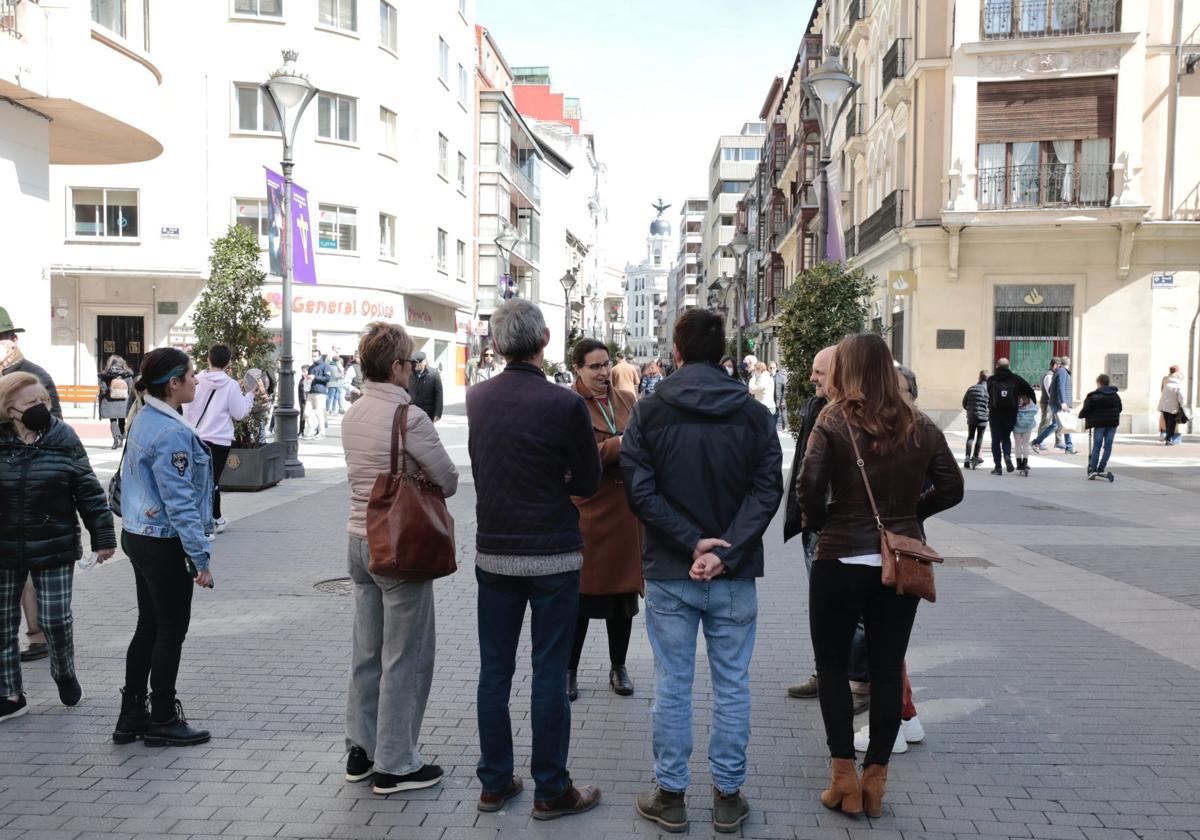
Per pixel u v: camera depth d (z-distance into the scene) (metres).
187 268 29.59
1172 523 11.34
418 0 35.12
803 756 4.42
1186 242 23.25
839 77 13.59
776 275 51.25
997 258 23.86
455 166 40.69
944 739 4.59
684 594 3.76
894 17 27.56
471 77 43.62
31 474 4.82
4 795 3.97
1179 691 5.26
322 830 3.70
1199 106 23.16
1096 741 4.57
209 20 29.92
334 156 31.42
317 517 11.26
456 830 3.71
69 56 12.80
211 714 4.90
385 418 4.05
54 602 4.91
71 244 29.34
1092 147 23.27
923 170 24.22
